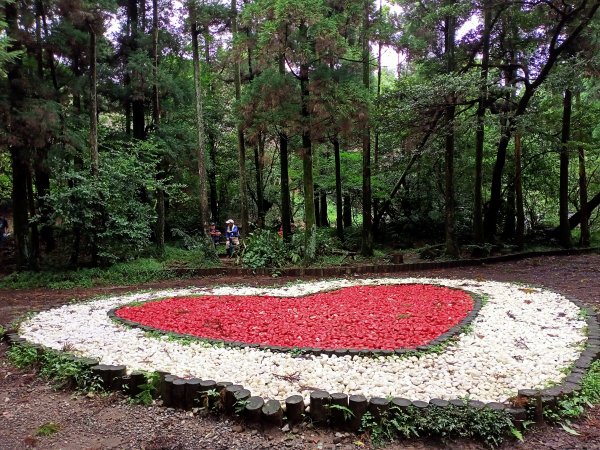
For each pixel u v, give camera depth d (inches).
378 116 555.2
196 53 546.3
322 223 922.7
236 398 139.7
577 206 802.8
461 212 730.8
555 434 130.7
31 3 489.4
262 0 454.0
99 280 460.4
